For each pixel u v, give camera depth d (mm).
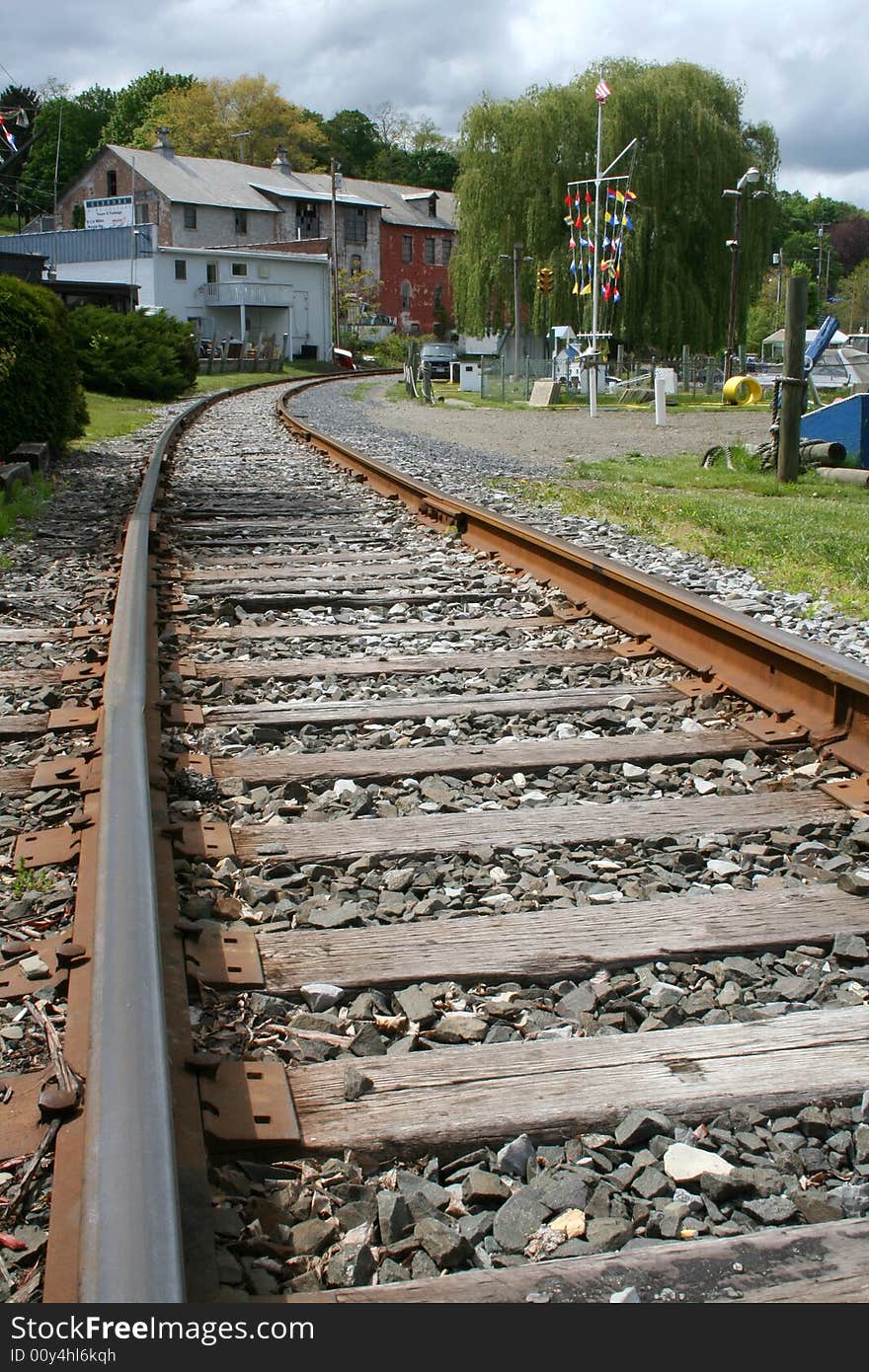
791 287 14578
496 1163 2525
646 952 3350
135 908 2955
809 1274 2195
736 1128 2619
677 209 47062
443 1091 2713
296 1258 2258
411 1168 2531
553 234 47000
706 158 47156
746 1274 2199
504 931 3459
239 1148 2496
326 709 5465
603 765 4898
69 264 74688
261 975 3174
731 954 3396
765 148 49938
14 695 5586
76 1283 2010
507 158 47594
